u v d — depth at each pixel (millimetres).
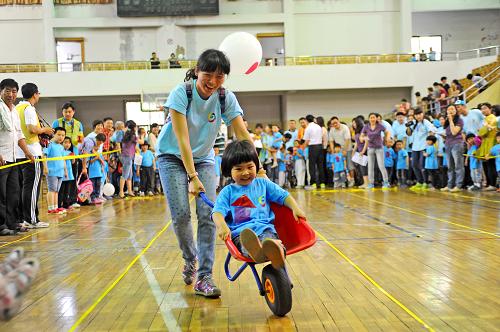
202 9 19547
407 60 18969
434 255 3936
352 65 18750
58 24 19328
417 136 10023
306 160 11891
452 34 21594
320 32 20500
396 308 2666
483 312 2561
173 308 2787
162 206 8719
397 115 11547
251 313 2666
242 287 3203
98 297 3039
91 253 4477
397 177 11141
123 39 19875
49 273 3717
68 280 3486
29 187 6117
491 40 21562
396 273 3412
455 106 9367
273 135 12617
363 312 2617
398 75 18828
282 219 2848
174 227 3145
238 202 2768
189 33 19953
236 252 2504
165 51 19812
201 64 2826
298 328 2410
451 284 3100
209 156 3203
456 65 18781
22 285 1449
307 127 11492
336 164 11500
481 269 3451
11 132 5539
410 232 5031
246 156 2730
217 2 19594
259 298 2949
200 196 2906
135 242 4996
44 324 2561
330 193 9992
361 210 6980
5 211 5648
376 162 11562
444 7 20703
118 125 10969
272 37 20422
